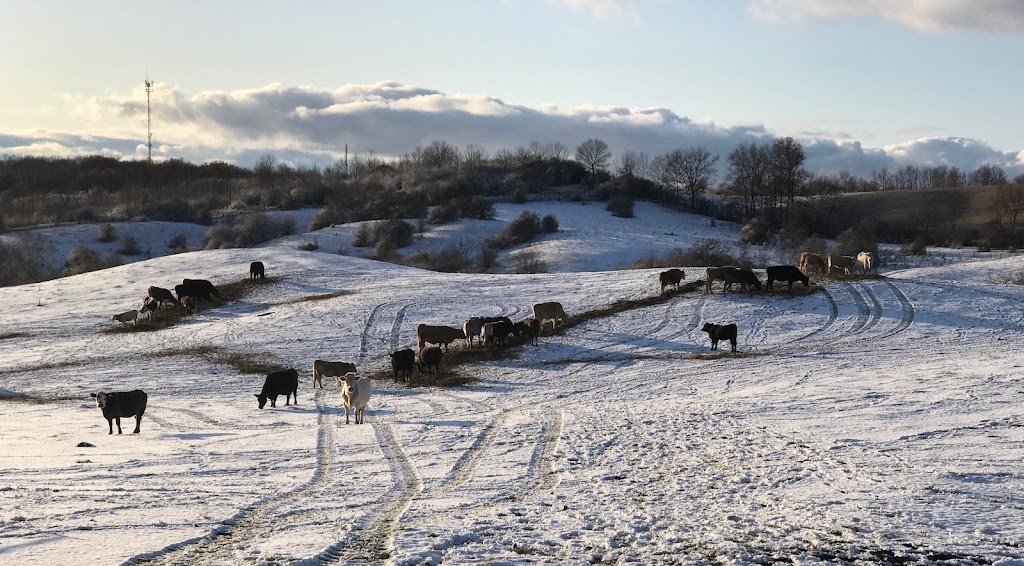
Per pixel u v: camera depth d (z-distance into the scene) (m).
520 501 14.50
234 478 16.64
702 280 50.16
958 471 15.10
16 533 11.97
